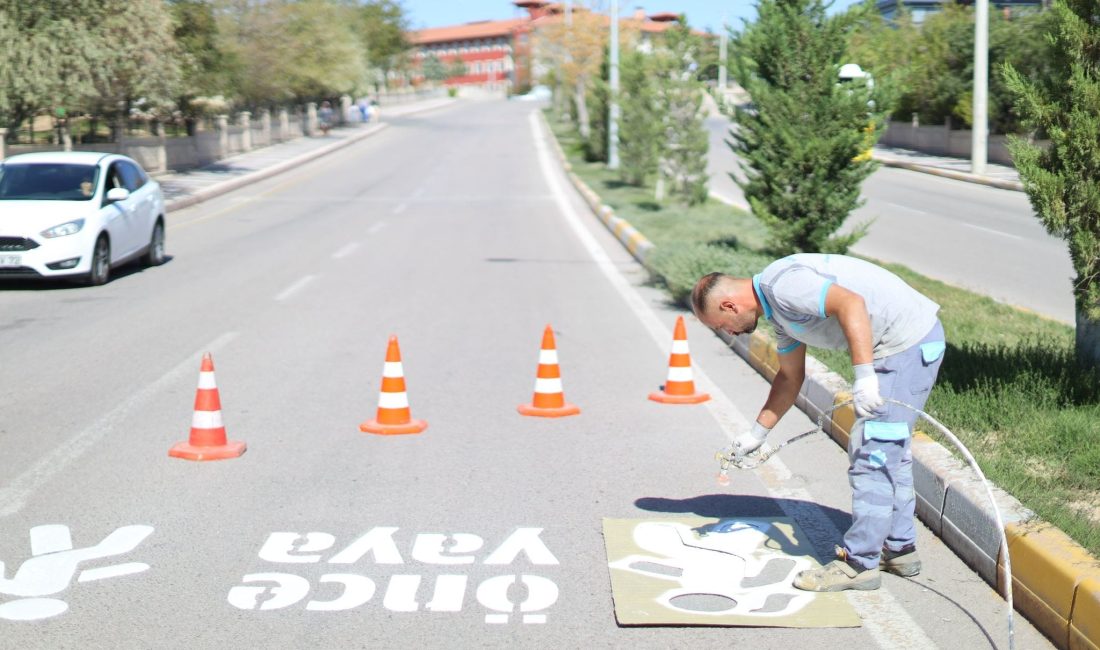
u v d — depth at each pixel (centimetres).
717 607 442
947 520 516
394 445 688
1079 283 667
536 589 462
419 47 15350
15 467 636
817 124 1269
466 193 3030
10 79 2358
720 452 498
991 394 668
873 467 452
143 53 2664
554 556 500
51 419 748
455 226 2225
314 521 545
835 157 1255
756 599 451
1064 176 646
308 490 595
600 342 1050
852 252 1705
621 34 5372
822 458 662
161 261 1666
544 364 772
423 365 936
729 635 418
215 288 1395
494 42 14512
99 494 587
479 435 714
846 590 461
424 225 2241
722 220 2072
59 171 1473
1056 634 408
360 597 453
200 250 1819
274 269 1580
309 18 5575
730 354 997
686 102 2336
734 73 1312
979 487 501
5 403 794
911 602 449
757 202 1294
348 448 681
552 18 5619
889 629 423
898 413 446
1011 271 1528
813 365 787
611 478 621
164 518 548
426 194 3002
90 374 892
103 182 1470
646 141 2891
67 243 1358
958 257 1681
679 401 803
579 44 5225
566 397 821
